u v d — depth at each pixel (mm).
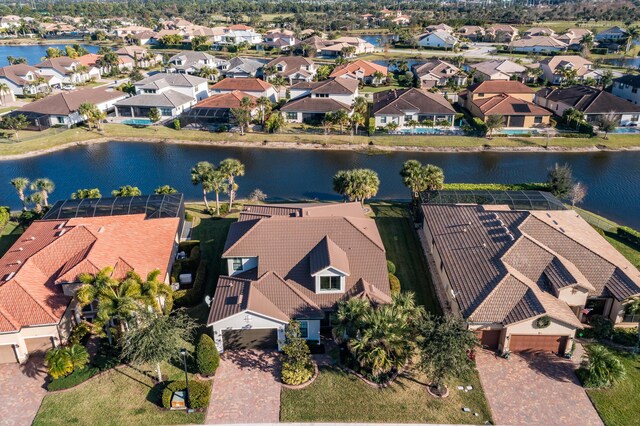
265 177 76250
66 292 39219
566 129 98062
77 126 99500
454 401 33438
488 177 76812
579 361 37156
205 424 31594
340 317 34688
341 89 106125
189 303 42906
